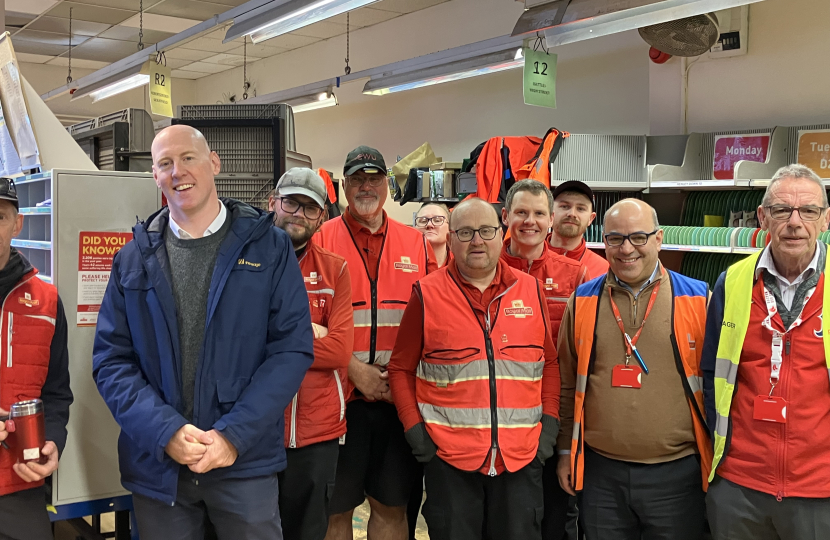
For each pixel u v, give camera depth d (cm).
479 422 236
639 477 234
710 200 480
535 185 294
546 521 277
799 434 212
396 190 688
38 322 219
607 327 243
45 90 1185
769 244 227
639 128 609
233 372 200
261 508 202
